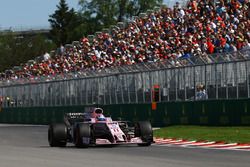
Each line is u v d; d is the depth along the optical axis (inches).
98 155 1669.5
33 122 4933.6
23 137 2920.8
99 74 4062.5
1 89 5580.7
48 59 5900.6
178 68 3312.0
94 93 4089.6
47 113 4702.3
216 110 3014.3
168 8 4827.8
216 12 4138.8
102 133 1977.1
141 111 3590.1
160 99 3444.9
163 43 4138.8
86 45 5369.1
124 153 1738.4
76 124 1998.0
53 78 4687.5
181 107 3265.3
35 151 1876.2
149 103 3511.3
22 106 5142.7
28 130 3759.8
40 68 5812.0
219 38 3619.6
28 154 1753.2
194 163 1398.9
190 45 3698.3
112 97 3892.7
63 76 4542.3
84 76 4252.0
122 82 3791.8
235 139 2203.5
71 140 2103.8
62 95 4510.3
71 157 1611.7
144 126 2014.0
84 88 4207.7
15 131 3636.8
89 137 1932.8
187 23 4269.2
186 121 3230.8
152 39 4468.5
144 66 3595.0
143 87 3590.1
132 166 1341.0
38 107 4845.0
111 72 3912.4
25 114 5073.8
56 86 4591.5
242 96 2861.7
